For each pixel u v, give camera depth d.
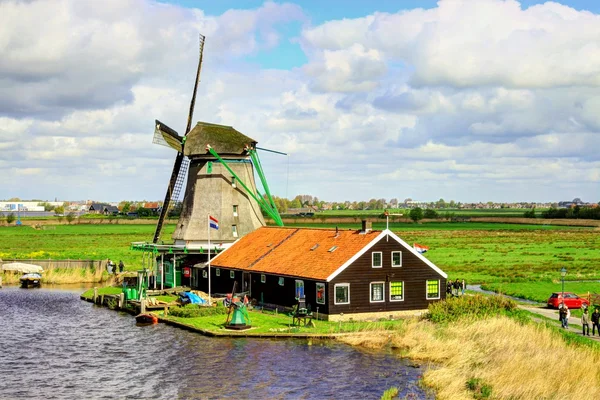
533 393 33.22
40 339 52.06
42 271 94.06
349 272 53.50
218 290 68.69
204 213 77.62
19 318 61.69
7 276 91.69
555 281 83.19
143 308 60.22
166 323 57.31
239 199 78.75
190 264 73.31
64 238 169.12
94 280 92.00
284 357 43.81
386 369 40.69
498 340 41.88
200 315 57.78
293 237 64.94
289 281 57.75
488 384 35.25
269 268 60.12
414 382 38.16
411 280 55.88
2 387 39.44
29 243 151.00
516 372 35.81
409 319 51.72
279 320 54.25
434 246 141.38
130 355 46.09
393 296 55.19
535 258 113.44
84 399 37.06
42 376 41.62
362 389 37.28
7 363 44.78
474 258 113.62
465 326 46.78
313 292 54.78
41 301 73.12
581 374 34.59
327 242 59.50
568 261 107.69
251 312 58.25
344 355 44.03
